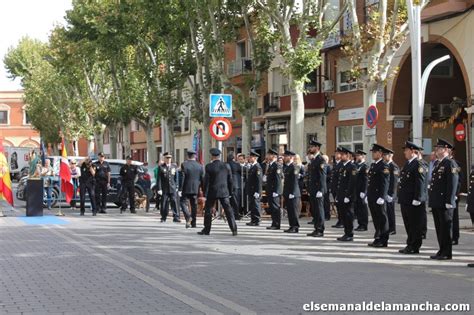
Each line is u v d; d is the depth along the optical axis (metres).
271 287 10.24
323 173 17.61
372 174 15.66
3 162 26.67
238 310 8.56
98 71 51.12
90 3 40.84
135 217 24.52
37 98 65.44
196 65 36.72
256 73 31.38
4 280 10.79
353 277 11.18
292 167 18.75
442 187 13.37
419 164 14.23
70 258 13.34
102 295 9.55
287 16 26.23
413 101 24.66
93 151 69.94
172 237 17.38
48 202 28.75
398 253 14.37
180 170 23.00
